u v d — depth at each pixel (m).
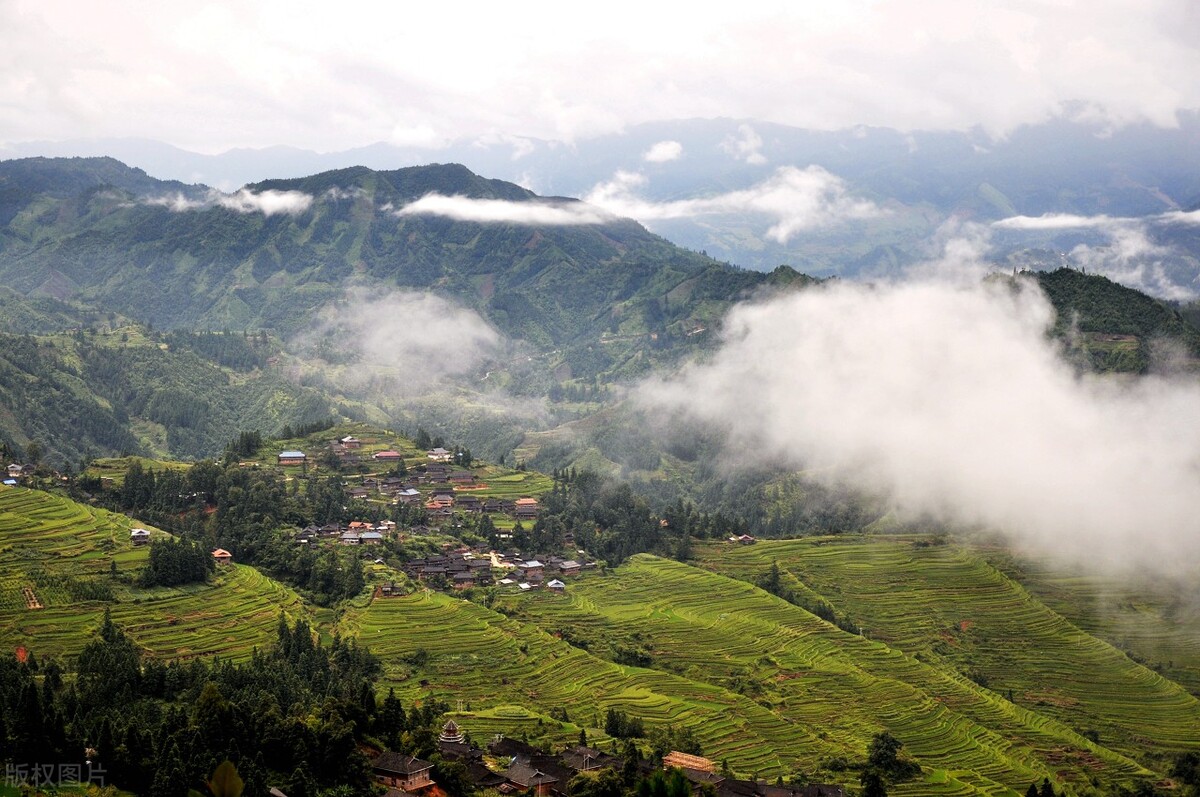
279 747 137.00
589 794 142.00
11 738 124.75
